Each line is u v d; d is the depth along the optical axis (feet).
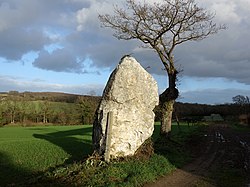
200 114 307.78
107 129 56.34
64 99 272.51
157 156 64.75
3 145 95.55
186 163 70.38
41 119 243.19
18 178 53.98
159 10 101.14
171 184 49.73
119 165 52.75
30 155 75.97
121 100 58.95
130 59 61.16
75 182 44.68
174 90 103.91
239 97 323.78
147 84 62.75
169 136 101.50
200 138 126.41
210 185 50.88
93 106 247.09
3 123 227.20
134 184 45.11
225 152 90.74
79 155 73.15
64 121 244.83
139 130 60.70
